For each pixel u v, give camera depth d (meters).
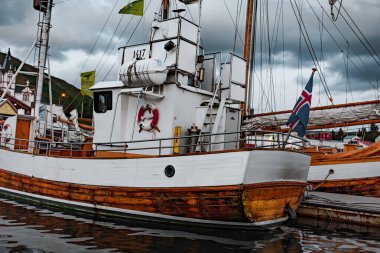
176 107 10.79
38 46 15.59
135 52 12.40
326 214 11.76
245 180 8.17
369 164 13.90
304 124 9.13
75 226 8.95
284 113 14.73
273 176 8.92
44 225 8.93
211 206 8.54
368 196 13.88
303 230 9.97
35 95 15.61
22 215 10.03
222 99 10.94
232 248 7.55
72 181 10.97
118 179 9.92
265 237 8.68
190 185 8.77
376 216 10.73
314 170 15.19
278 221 9.49
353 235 9.59
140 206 9.51
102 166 10.28
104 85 12.38
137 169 9.61
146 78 10.38
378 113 12.67
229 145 11.41
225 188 8.27
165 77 10.55
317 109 14.09
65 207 11.09
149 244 7.57
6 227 8.57
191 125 11.23
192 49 11.69
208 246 7.60
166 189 9.04
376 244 8.63
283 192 9.28
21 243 7.30
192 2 13.08
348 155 14.60
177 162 9.00
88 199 10.46
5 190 13.31
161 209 9.23
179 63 11.10
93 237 7.98
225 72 12.20
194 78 11.77
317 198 13.26
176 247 7.44
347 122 13.32
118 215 9.94
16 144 13.29
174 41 11.25
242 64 12.62
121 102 11.75
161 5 14.14
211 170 8.53
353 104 13.40
